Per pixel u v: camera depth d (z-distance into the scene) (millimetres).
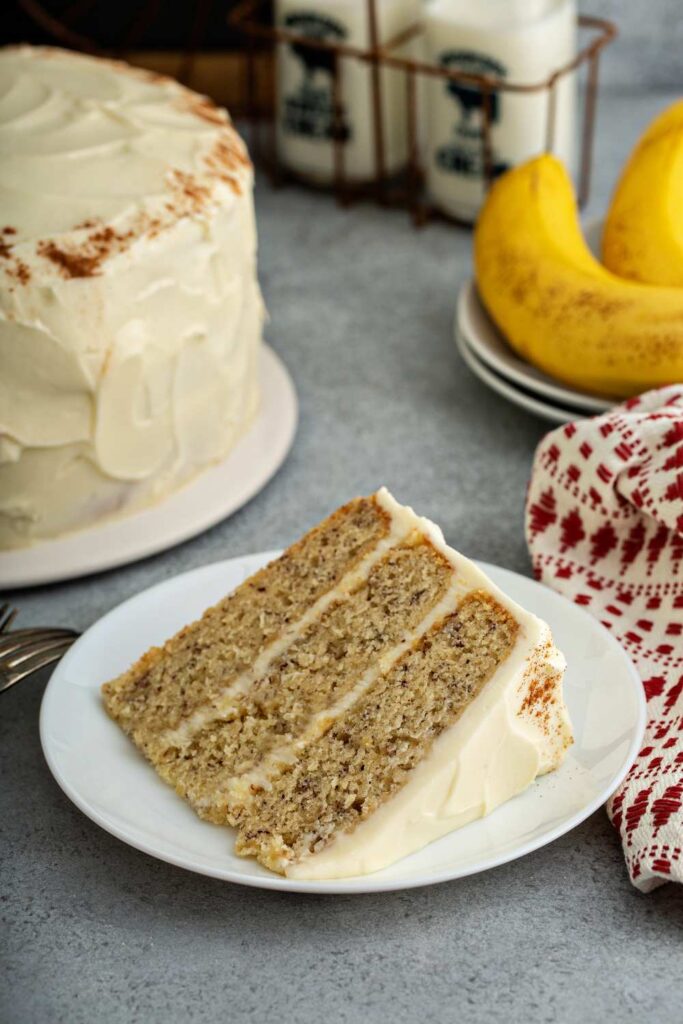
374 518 747
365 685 718
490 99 1043
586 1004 663
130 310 806
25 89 901
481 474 898
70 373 801
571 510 808
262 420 917
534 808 698
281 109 1137
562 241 912
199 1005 666
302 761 710
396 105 1114
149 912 694
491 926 687
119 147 855
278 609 746
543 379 902
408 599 727
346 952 681
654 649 762
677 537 784
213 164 854
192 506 858
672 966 673
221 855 688
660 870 678
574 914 690
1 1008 667
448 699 700
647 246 905
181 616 774
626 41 1246
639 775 712
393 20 1080
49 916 694
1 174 830
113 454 829
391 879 669
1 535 834
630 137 1200
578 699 730
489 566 783
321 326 1021
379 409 949
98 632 763
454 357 990
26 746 758
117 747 728
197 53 1229
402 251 1093
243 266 863
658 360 848
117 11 1215
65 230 801
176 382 837
